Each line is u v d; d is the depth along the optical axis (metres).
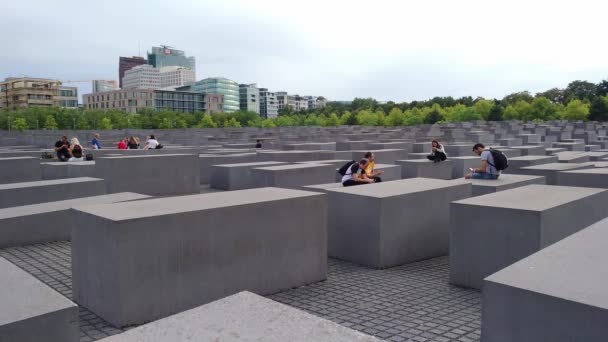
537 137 34.59
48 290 4.05
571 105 80.12
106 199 10.37
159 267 5.51
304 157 19.50
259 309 2.78
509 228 6.23
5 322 3.42
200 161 19.05
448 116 91.88
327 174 15.06
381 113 101.19
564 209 6.51
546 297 3.35
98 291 5.66
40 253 8.62
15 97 164.25
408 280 7.09
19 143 41.75
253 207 6.27
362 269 7.67
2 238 8.96
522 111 83.69
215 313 2.73
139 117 101.19
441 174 18.06
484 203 6.60
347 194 8.00
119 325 5.33
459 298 6.28
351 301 6.20
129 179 15.05
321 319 2.65
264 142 32.97
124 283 5.28
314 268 6.98
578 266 3.91
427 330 5.25
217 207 5.97
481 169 10.80
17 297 3.89
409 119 94.06
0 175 16.59
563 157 17.17
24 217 9.16
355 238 7.96
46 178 16.23
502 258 6.32
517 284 3.56
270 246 6.47
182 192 16.27
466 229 6.64
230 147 28.39
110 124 93.44
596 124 68.00
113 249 5.27
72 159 18.83
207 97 183.25
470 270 6.65
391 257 7.78
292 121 110.81
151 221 5.43
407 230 7.99
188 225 5.71
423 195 8.21
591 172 11.58
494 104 90.00
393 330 5.25
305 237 6.84
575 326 3.22
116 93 170.88
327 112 130.25
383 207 7.57
